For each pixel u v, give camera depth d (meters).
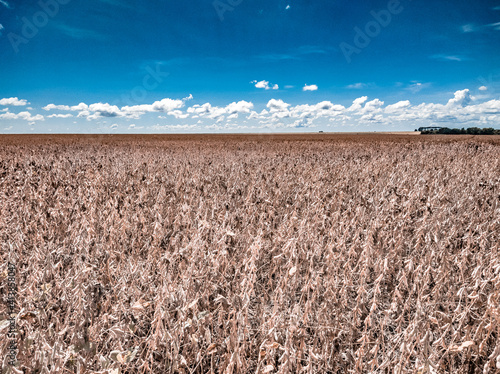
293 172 7.23
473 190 4.70
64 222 3.31
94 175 5.72
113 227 3.10
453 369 1.66
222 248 2.38
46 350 1.39
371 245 2.57
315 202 4.00
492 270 2.25
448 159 9.19
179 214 3.46
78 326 1.56
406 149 14.90
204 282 2.04
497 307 1.62
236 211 3.69
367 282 2.62
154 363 1.65
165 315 1.56
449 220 3.25
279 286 2.07
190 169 7.25
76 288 1.68
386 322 1.70
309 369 1.46
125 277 2.21
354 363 1.69
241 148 19.00
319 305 2.03
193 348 1.68
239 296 1.66
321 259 2.84
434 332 1.88
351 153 13.17
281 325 1.66
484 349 1.71
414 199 3.96
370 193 4.85
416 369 1.40
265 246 2.88
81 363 1.38
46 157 10.49
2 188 4.97
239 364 1.41
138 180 5.31
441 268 2.23
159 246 2.90
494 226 3.10
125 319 1.85
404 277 2.09
